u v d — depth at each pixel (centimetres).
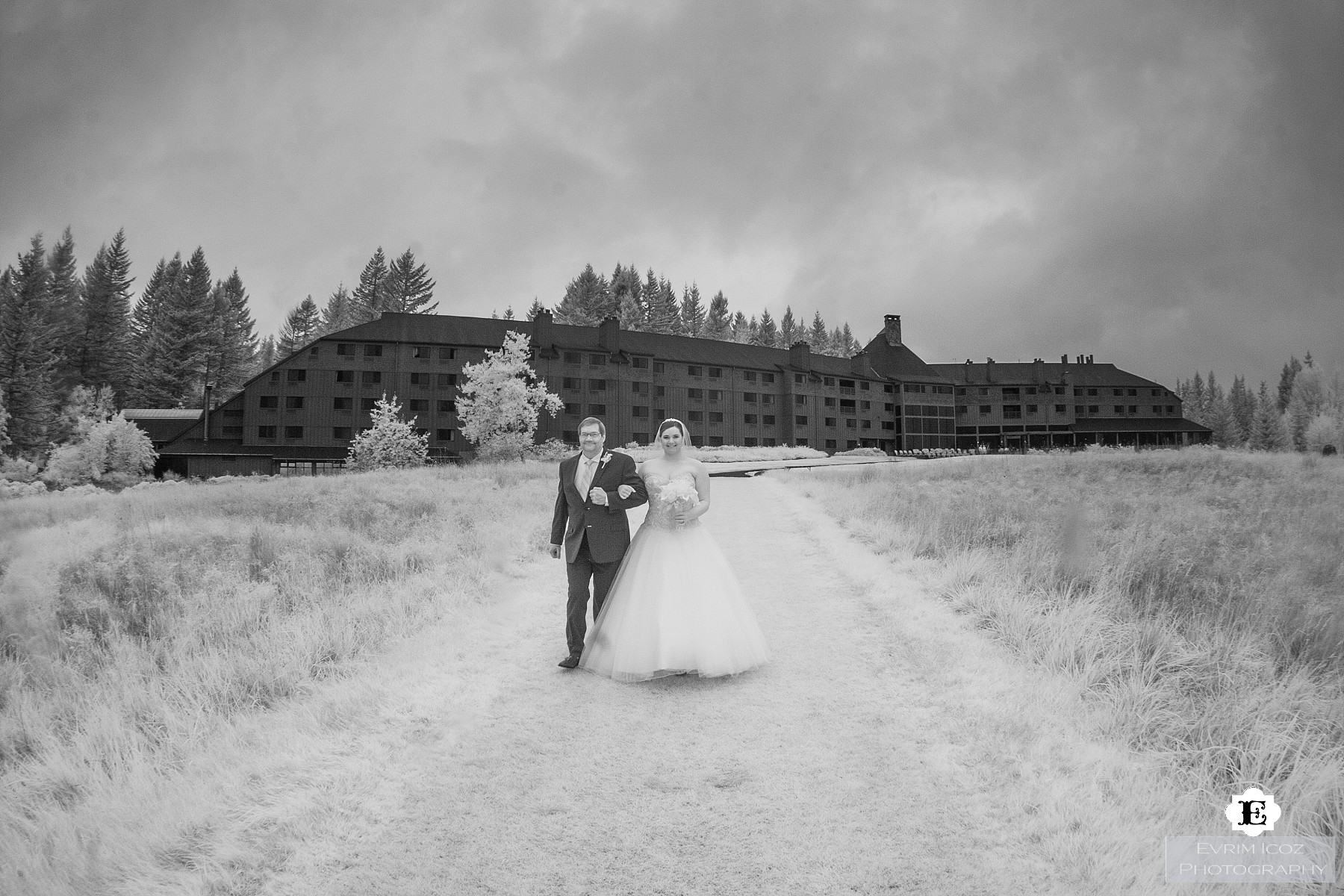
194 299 8700
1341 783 343
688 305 14138
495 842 316
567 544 580
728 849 308
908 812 335
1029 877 284
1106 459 2595
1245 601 634
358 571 870
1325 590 660
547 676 540
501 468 2950
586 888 283
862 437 8775
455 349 6188
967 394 10188
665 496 536
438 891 282
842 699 477
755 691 497
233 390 9062
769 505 1617
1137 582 729
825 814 335
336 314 11475
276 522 1289
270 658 558
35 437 6562
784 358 8581
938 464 2911
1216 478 1780
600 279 11469
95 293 8606
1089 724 425
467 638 635
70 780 384
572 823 332
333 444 5806
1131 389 10344
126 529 1119
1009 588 719
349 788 365
